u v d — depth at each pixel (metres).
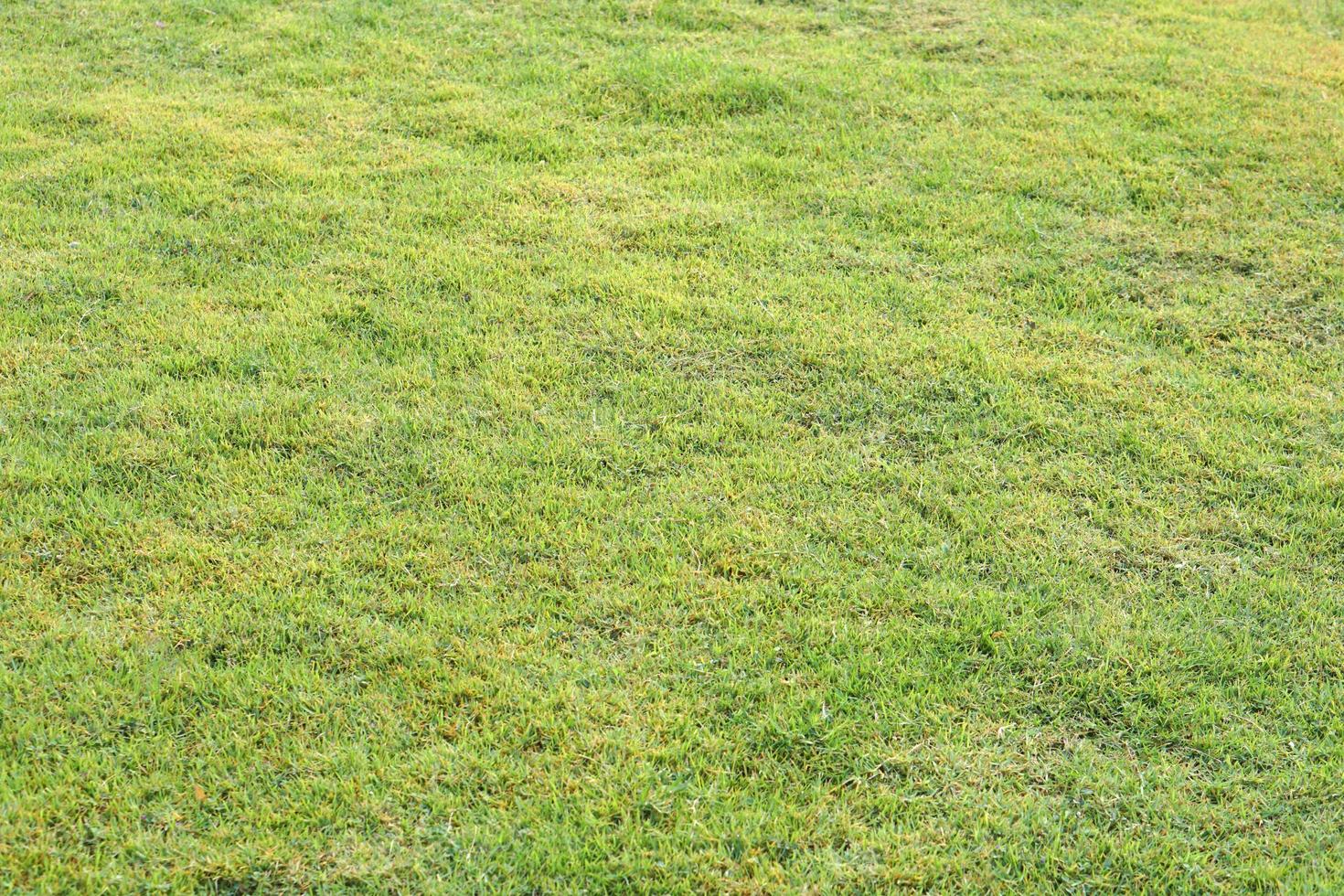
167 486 4.67
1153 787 3.69
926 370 5.54
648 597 4.28
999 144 7.81
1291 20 10.48
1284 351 5.86
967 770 3.72
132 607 4.13
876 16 10.01
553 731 3.78
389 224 6.65
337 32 9.23
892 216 6.94
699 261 6.39
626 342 5.69
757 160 7.51
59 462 4.75
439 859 3.39
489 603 4.24
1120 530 4.67
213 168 7.15
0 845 3.36
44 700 3.79
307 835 3.45
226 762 3.63
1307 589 4.44
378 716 3.81
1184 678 4.05
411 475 4.79
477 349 5.58
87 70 8.41
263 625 4.09
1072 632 4.22
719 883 3.37
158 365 5.37
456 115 7.96
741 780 3.67
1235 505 4.84
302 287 6.02
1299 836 3.56
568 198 6.99
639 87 8.37
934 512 4.73
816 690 3.95
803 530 4.61
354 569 4.36
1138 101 8.54
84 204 6.70
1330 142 7.93
